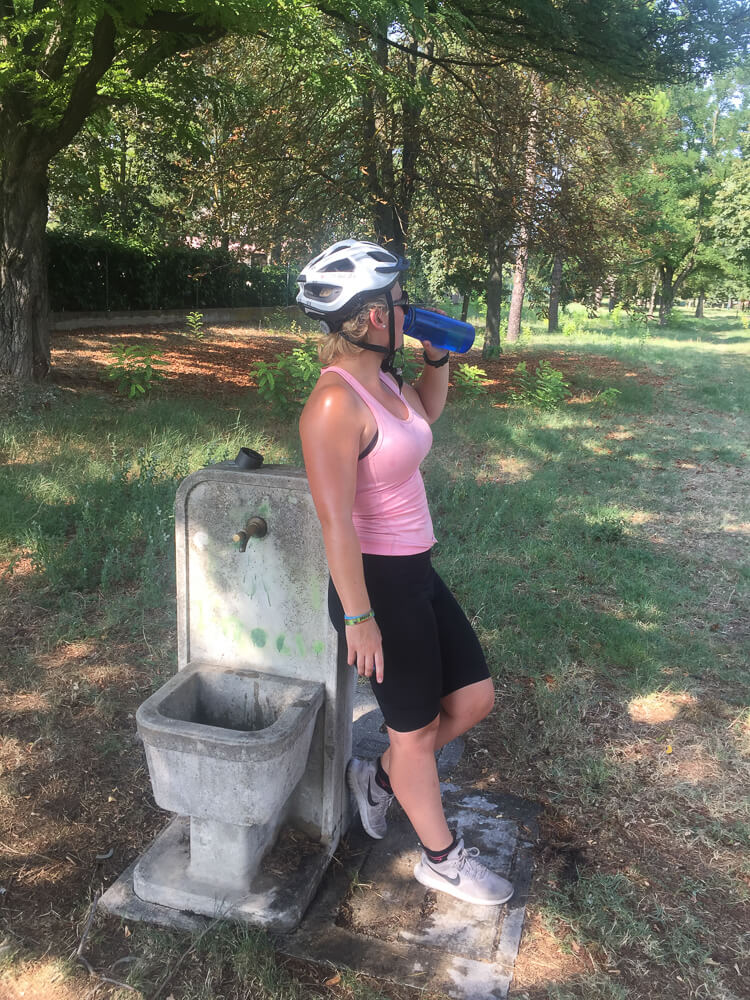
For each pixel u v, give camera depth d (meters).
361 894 2.39
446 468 7.25
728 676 3.81
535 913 2.35
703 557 5.46
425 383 2.46
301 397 8.79
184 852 2.44
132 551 4.77
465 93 13.70
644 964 2.19
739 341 28.50
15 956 2.11
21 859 2.48
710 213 36.97
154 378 10.37
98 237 17.92
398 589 2.05
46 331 9.01
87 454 6.50
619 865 2.56
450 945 2.21
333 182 14.27
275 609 2.38
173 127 10.18
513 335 24.98
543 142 14.01
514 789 2.94
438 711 2.17
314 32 7.75
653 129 23.53
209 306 22.42
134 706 3.32
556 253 14.76
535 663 3.79
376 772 2.53
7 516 5.00
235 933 2.19
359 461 1.95
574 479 7.32
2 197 8.44
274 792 2.11
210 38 7.95
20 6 7.85
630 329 30.53
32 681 3.42
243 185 14.55
